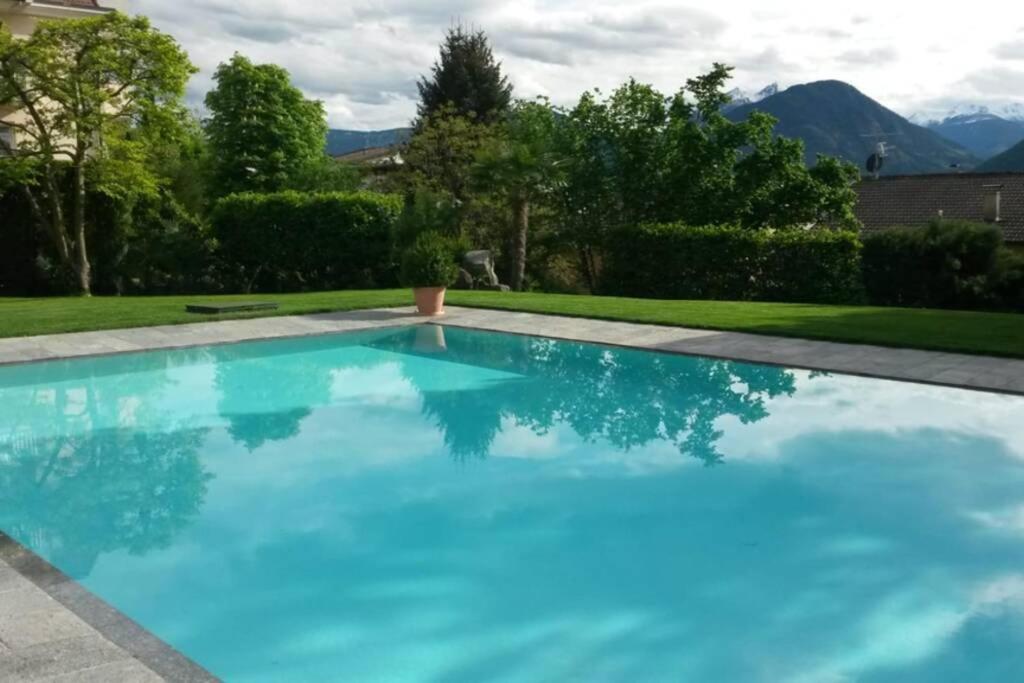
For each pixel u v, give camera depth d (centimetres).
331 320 1348
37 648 344
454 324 1317
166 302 1592
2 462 673
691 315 1338
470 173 2064
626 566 471
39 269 1978
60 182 1994
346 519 548
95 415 818
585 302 1557
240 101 3083
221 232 2108
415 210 2078
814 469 640
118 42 1866
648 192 2214
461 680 354
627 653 376
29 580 420
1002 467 636
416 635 393
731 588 441
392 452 702
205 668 354
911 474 625
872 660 368
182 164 2838
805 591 438
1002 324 1197
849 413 795
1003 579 450
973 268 1764
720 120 2155
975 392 845
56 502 582
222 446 720
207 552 494
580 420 801
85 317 1308
